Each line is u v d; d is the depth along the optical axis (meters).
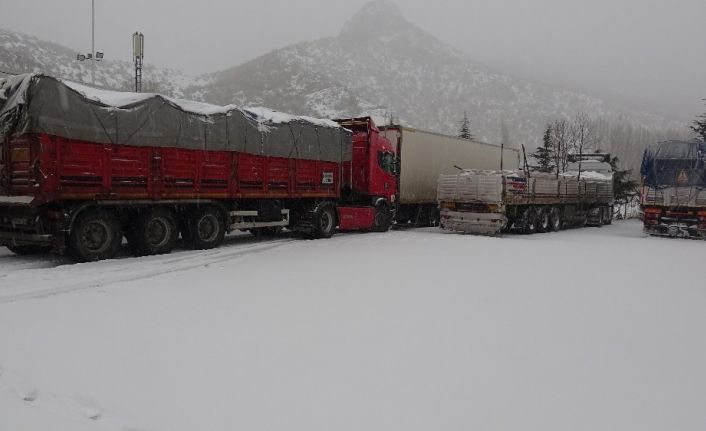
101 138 9.95
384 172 18.41
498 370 4.88
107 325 5.95
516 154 28.20
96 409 3.96
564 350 5.50
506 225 19.62
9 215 10.01
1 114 9.55
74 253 9.86
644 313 7.16
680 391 4.51
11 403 4.03
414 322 6.35
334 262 10.84
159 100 10.91
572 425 3.85
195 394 4.23
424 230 20.34
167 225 11.45
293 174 14.61
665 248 15.54
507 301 7.59
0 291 7.47
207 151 12.09
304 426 3.75
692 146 20.00
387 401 4.17
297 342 5.51
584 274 10.15
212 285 8.23
